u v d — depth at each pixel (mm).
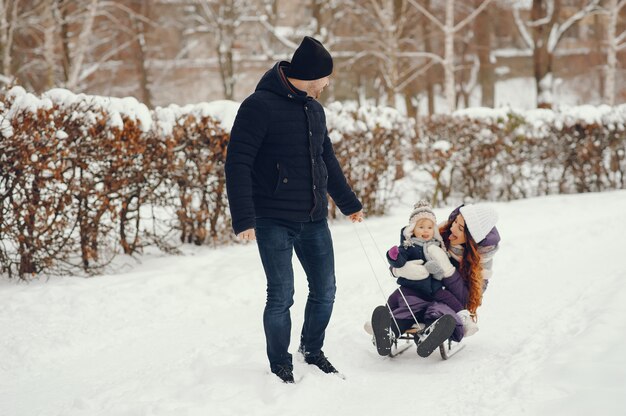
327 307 4164
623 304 4695
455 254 4785
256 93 3914
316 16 24625
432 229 4688
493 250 4727
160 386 3953
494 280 6895
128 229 7824
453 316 4414
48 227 6789
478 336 4973
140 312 5961
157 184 7762
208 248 8375
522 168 12727
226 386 3811
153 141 7637
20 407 3926
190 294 6441
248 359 4375
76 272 7188
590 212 10570
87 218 7121
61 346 5016
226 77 25750
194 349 4922
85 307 5961
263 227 3916
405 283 4703
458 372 4125
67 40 18922
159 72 27641
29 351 4871
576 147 13031
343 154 10094
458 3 27016
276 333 3930
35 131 6566
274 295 3945
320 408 3615
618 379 3273
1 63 15398
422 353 4195
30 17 17734
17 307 5934
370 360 4566
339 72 27906
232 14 25438
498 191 12586
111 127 7047
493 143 11945
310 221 4023
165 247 8000
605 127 13203
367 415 3488
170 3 27844
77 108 6969
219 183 8266
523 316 5395
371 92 31781
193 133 8047
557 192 13547
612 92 21906
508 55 37469
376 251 8055
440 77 29312
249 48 31531
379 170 10602
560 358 3729
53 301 6117
